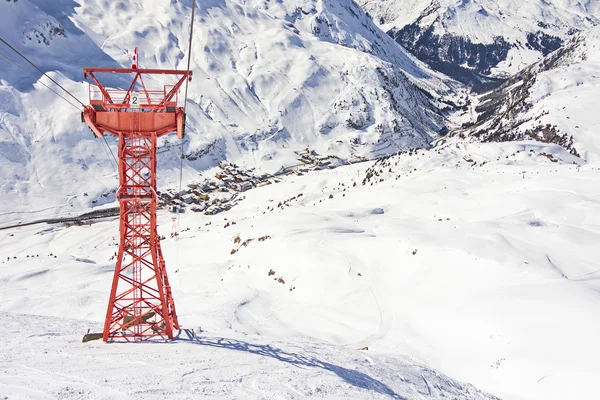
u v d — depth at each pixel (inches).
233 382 749.9
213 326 1772.9
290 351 1131.9
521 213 2812.5
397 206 3695.9
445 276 2097.7
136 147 976.9
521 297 1752.0
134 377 701.3
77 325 1200.2
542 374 1407.5
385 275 2309.3
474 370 1540.4
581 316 1544.0
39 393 584.4
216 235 3604.8
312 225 3184.1
